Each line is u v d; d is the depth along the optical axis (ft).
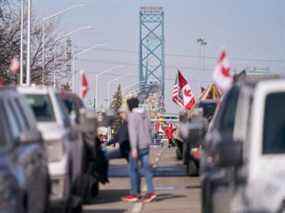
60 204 94.17
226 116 76.84
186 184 167.53
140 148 129.70
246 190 60.34
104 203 129.70
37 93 104.37
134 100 129.08
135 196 131.23
